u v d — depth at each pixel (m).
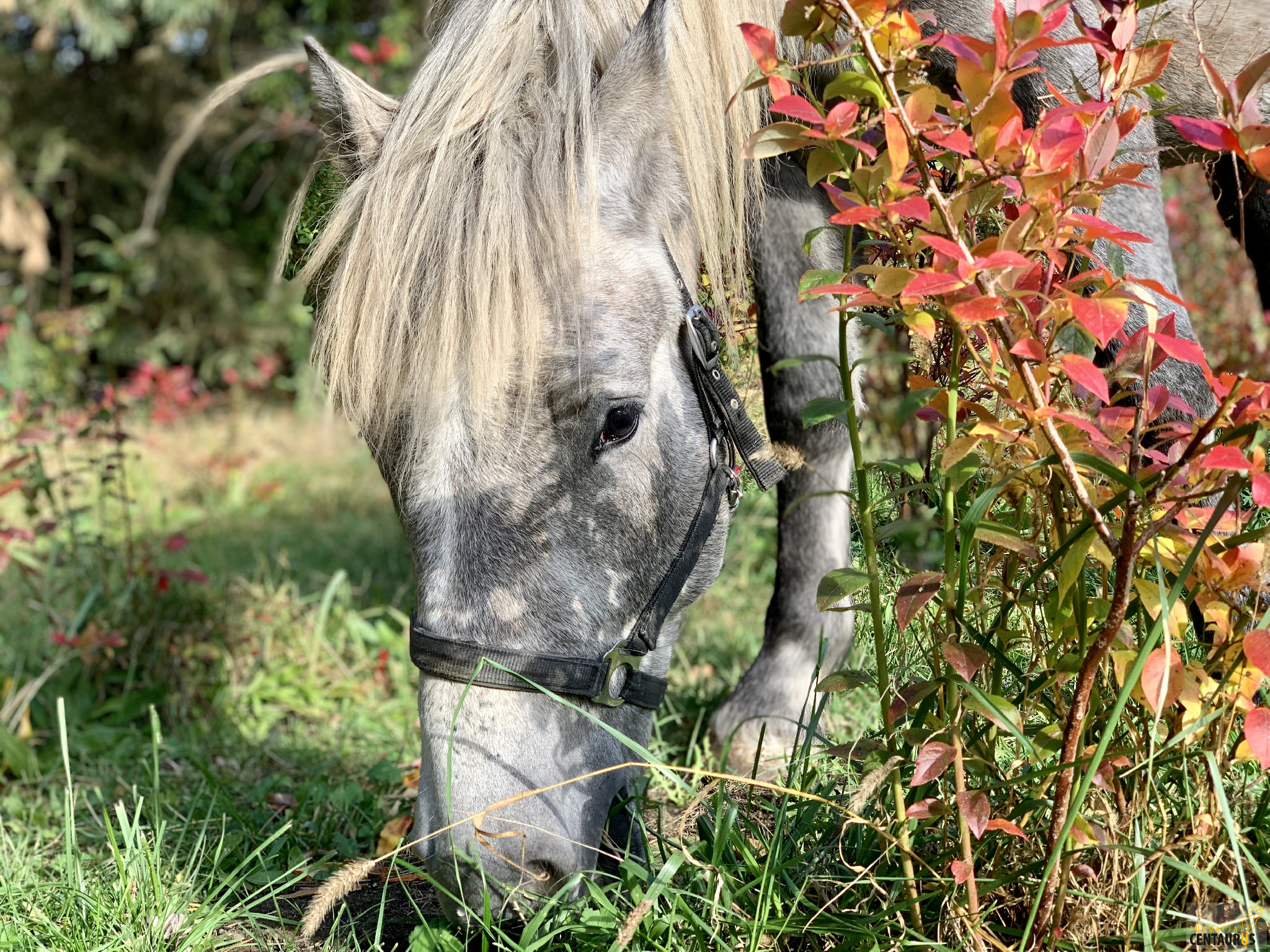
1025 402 1.35
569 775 1.56
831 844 1.72
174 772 2.93
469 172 1.60
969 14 2.04
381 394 1.59
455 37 1.80
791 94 1.33
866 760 1.46
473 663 1.52
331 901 1.42
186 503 7.50
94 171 13.20
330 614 4.12
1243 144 1.17
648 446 1.66
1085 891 1.44
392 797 2.61
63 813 2.64
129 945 1.78
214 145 13.05
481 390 1.50
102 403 4.05
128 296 13.44
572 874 1.54
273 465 8.66
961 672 1.32
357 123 1.87
